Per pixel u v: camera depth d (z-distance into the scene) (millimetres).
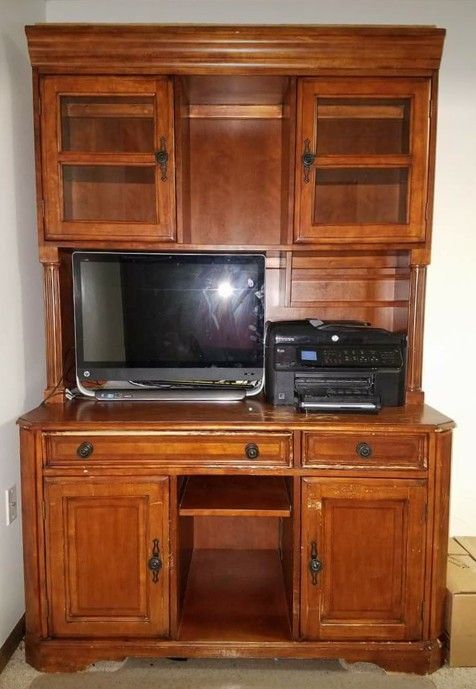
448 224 1751
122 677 1371
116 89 1419
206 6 1732
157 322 1576
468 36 1696
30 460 1332
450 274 1771
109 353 1569
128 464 1343
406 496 1334
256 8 1734
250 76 1439
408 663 1369
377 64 1402
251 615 1494
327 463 1343
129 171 1525
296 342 1483
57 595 1368
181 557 1487
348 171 1521
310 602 1365
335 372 1485
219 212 1777
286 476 1486
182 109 1514
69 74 1412
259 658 1420
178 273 1566
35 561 1354
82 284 1540
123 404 1534
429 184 1455
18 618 1519
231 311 1583
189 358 1587
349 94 1427
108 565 1367
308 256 1752
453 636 1381
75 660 1374
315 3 1728
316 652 1368
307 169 1452
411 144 1439
